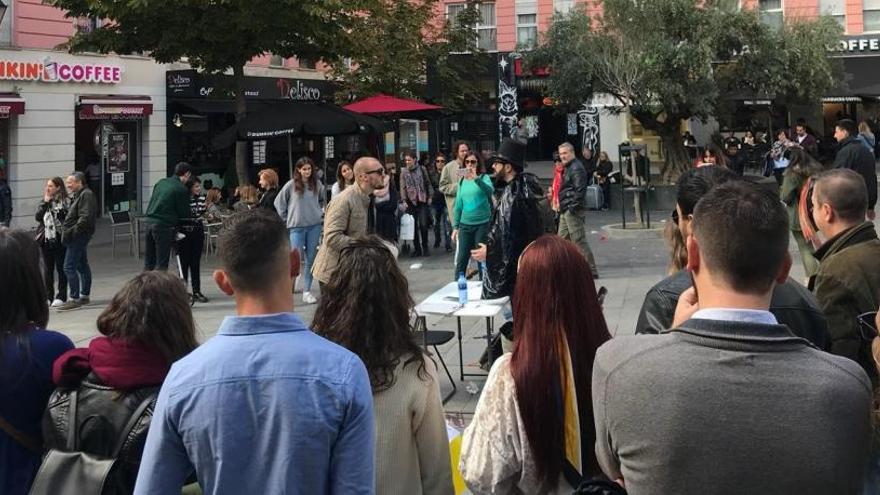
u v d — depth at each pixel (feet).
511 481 9.40
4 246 9.87
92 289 40.40
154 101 76.13
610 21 61.26
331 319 9.52
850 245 11.14
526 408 9.12
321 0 48.85
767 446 5.59
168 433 6.84
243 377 6.78
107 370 9.05
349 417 6.85
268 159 86.22
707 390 5.77
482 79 102.01
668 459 5.74
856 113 96.94
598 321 9.51
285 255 7.39
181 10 48.62
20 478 9.61
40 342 9.94
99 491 8.41
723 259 6.20
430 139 99.19
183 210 34.99
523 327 9.46
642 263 41.24
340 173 39.88
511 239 20.71
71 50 53.06
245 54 52.34
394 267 9.76
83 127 72.08
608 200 71.61
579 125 106.32
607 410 6.21
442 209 50.78
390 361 9.27
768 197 6.40
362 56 70.79
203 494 6.73
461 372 21.93
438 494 9.38
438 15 90.58
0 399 9.57
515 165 21.04
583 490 6.84
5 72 62.80
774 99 78.28
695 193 10.16
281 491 6.52
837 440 5.63
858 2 92.68
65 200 35.78
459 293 20.39
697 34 64.49
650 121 72.28
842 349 10.37
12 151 64.64
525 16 103.91
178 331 9.38
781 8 94.68
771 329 6.04
